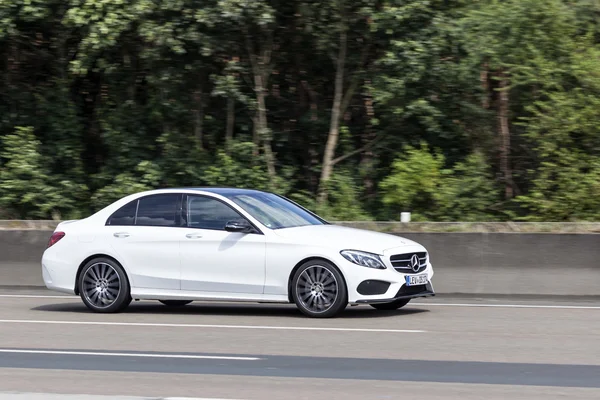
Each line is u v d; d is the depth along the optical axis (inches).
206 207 722.8
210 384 436.1
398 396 407.2
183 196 733.3
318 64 1202.6
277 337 585.3
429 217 1088.2
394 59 1093.1
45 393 407.8
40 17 1113.4
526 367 478.3
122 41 1160.8
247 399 401.7
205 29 1096.8
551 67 1104.2
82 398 384.2
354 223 914.7
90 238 741.3
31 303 810.2
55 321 676.1
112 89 1230.9
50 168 1185.4
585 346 547.5
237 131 1205.7
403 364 487.8
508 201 1135.6
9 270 956.6
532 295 850.1
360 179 1169.4
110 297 730.2
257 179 1133.7
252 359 504.7
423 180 1070.4
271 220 713.6
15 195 1127.0
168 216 728.3
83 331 620.7
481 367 478.9
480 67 1133.7
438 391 418.0
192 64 1134.4
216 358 508.1
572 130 1074.1
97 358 510.6
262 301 692.1
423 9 1087.0
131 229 732.0
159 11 1077.8
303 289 681.6
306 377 452.8
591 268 843.4
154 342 568.7
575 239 847.7
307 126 1213.1
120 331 619.2
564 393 412.8
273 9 1077.1
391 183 1077.1
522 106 1164.5
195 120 1184.8
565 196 1056.8
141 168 1137.4
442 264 874.8
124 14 1071.0
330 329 619.2
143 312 738.8
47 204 1128.8
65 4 1133.7
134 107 1200.8
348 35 1139.3
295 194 1142.3
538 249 854.5
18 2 1111.0
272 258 687.1
